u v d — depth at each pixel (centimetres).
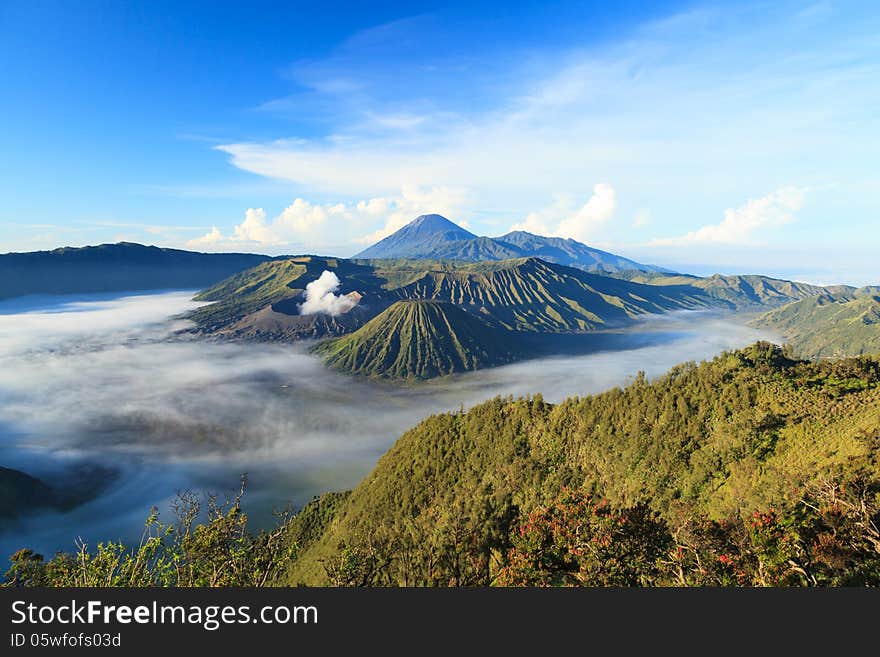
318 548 7488
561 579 2317
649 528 2450
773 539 2253
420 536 4156
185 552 2123
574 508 2548
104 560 2008
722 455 5344
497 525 4344
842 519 2389
